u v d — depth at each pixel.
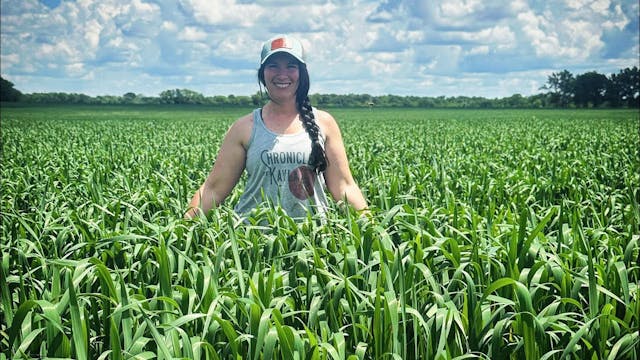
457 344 2.84
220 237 4.15
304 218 4.42
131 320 2.74
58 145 23.94
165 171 11.21
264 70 4.62
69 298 2.57
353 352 2.98
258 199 4.77
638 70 146.62
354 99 143.38
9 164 14.42
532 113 95.69
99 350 2.95
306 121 4.62
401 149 17.59
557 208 4.94
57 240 4.22
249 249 3.86
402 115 84.69
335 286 3.12
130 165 12.95
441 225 4.56
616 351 2.73
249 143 4.70
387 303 2.75
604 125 45.91
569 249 3.86
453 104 147.00
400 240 4.21
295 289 3.23
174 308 2.98
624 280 3.07
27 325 2.75
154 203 6.00
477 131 35.78
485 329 2.89
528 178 8.52
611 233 4.88
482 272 3.31
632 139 26.00
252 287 2.84
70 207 6.87
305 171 4.65
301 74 4.59
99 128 42.81
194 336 2.88
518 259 3.50
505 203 7.46
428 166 10.45
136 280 3.52
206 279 3.01
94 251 4.12
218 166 4.82
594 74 148.00
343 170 4.83
